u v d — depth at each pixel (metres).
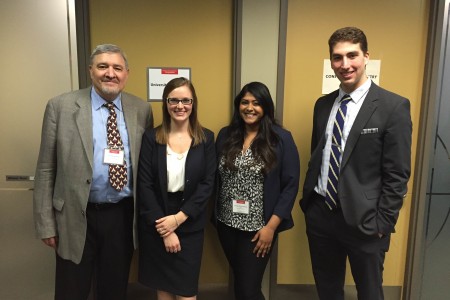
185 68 1.92
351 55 1.34
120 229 1.55
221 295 2.11
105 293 1.62
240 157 1.57
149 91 1.94
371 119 1.37
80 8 1.80
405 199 2.02
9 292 1.96
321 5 1.87
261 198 1.56
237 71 1.85
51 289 1.96
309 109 1.95
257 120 1.60
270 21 1.82
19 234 1.92
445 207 2.00
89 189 1.44
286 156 1.58
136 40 1.89
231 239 1.64
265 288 2.05
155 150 1.53
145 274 1.61
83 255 1.52
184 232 1.55
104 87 1.41
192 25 1.89
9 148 1.85
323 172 1.53
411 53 1.91
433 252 2.04
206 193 1.55
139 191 1.54
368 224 1.39
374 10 1.87
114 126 1.49
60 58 1.80
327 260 1.63
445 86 1.89
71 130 1.43
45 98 1.82
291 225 1.62
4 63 1.79
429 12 1.86
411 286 2.04
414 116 1.96
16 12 1.76
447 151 1.95
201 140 1.56
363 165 1.40
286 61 1.91
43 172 1.47
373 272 1.48
